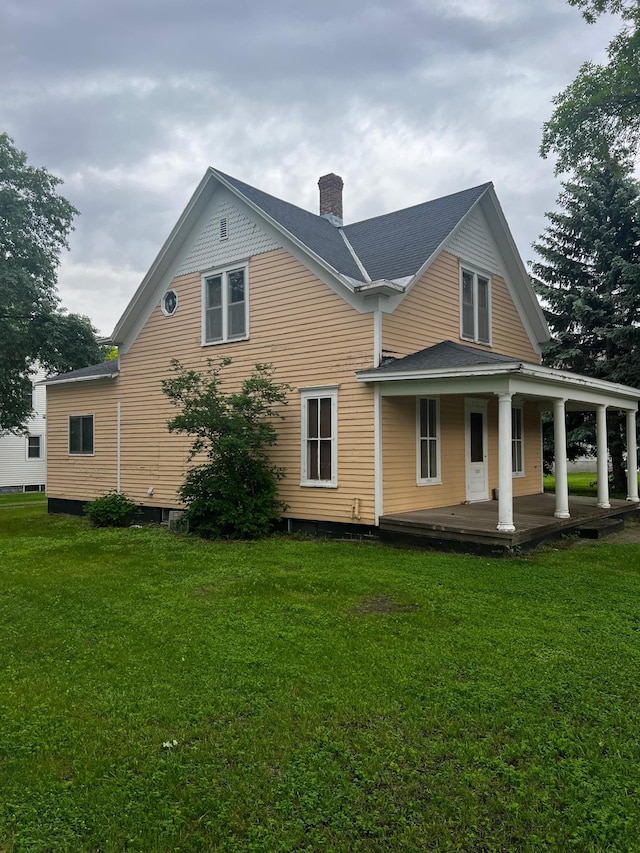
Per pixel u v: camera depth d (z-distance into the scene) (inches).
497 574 283.3
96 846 95.7
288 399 438.6
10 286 771.4
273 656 177.0
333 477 410.0
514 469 552.7
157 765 118.3
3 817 102.8
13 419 919.7
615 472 756.0
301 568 303.1
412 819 101.2
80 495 619.2
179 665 171.2
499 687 153.3
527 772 114.8
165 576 293.0
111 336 569.0
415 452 420.5
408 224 504.4
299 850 94.2
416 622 209.6
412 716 137.6
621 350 721.6
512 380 339.3
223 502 419.8
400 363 383.2
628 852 93.4
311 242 439.8
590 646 183.6
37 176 810.8
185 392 498.3
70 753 123.5
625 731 130.9
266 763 118.5
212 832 98.3
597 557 330.6
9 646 191.5
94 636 200.1
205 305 501.4
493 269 531.2
